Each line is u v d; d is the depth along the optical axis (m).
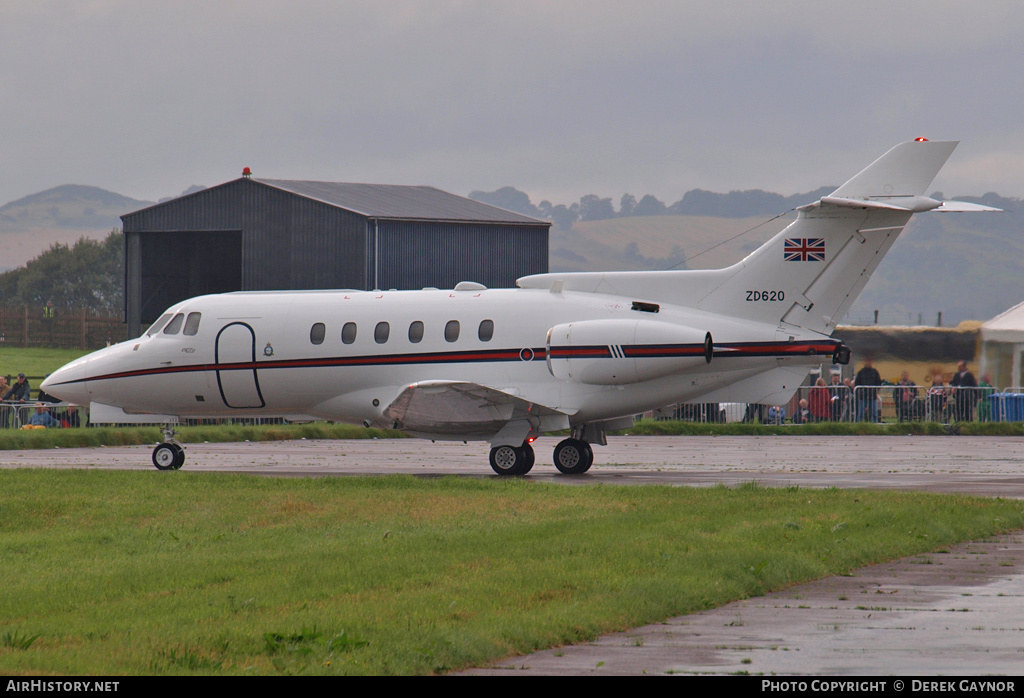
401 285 172.88
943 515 57.81
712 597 39.59
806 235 83.12
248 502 64.31
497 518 58.19
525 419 84.75
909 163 81.56
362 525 56.69
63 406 130.12
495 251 182.38
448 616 35.69
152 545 52.16
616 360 82.50
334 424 137.50
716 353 83.12
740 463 96.19
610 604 37.41
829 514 57.50
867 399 145.62
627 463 96.50
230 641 32.56
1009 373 170.75
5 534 56.03
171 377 91.75
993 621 36.94
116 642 32.75
